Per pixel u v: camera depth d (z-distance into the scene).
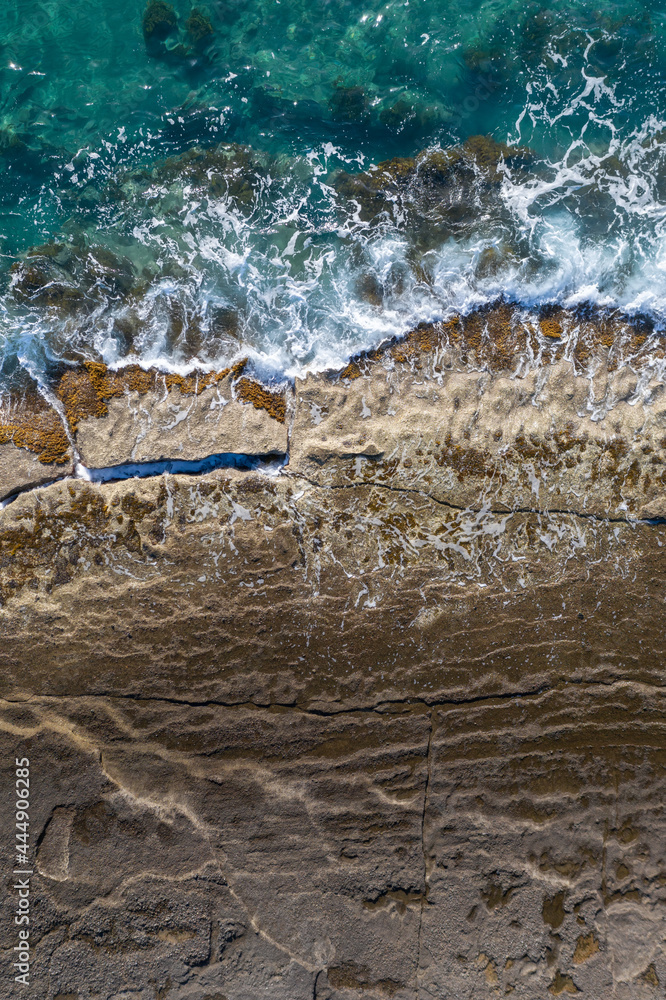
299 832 3.55
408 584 3.83
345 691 3.72
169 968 3.38
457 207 4.23
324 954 3.40
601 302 4.05
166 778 3.62
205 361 4.04
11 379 4.00
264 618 3.78
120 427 3.97
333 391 3.99
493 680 3.75
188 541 3.85
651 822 3.58
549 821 3.57
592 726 3.70
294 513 3.89
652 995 3.34
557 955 3.40
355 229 4.22
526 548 3.88
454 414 3.96
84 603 3.80
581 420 3.96
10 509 3.89
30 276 4.17
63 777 3.61
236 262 4.19
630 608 3.83
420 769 3.64
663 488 3.91
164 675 3.72
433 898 3.46
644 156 4.26
